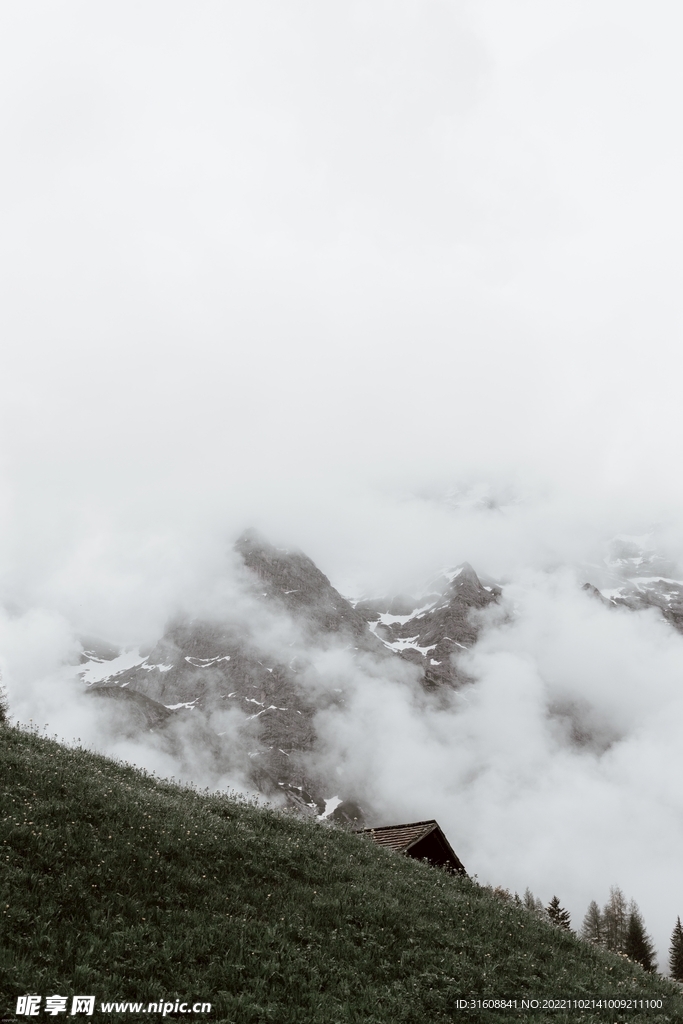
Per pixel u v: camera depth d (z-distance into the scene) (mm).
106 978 11602
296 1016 12328
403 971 15680
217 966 13102
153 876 16109
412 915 19547
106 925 13273
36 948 11859
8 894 13117
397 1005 13891
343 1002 13398
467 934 19500
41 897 13438
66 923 12898
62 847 15648
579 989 17688
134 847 16969
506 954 19125
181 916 14664
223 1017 11773
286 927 15938
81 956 12031
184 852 17953
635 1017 16766
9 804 17078
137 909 14297
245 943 14328
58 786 19375
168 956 12914
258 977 13195
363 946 16375
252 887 17656
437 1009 14375
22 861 14539
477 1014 14703
